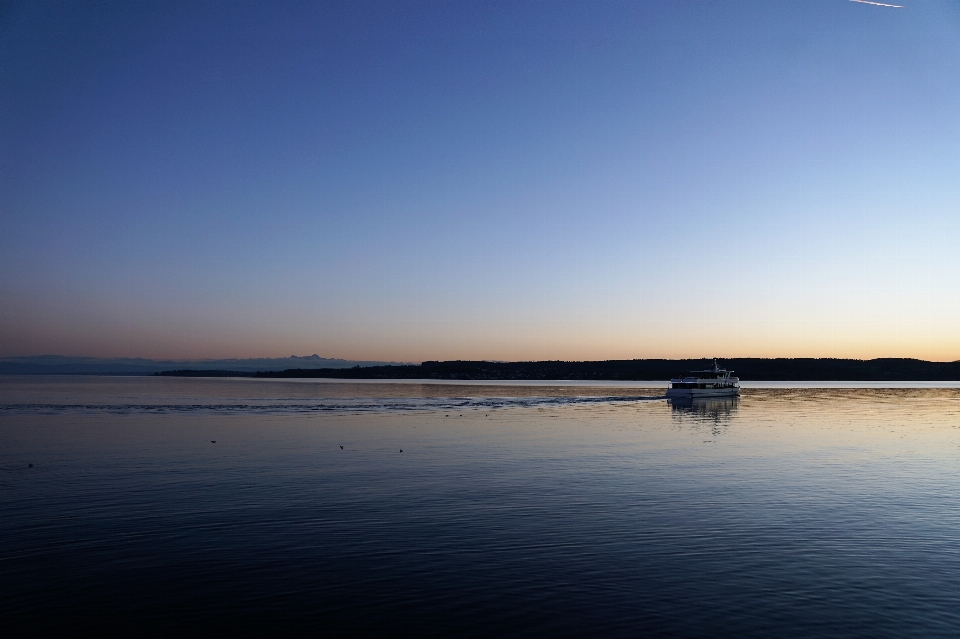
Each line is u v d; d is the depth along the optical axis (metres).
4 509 34.06
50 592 22.59
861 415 97.88
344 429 75.69
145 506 34.75
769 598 22.09
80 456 53.22
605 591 22.62
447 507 34.56
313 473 45.16
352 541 28.27
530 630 19.81
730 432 73.38
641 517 32.47
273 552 26.72
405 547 27.42
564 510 33.94
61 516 32.56
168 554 26.48
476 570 24.64
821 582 23.55
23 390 193.50
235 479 42.78
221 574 24.22
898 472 46.16
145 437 66.88
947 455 55.06
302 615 20.83
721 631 19.70
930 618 20.61
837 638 19.27
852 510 34.09
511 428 77.38
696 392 136.75
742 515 32.97
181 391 189.75
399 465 48.69
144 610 21.22
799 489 39.66
